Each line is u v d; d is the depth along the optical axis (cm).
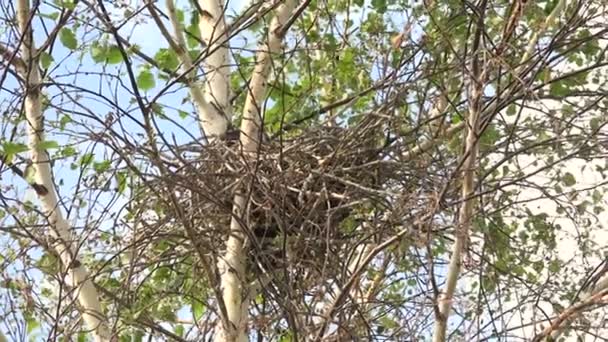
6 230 505
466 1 492
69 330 510
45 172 517
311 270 527
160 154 510
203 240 519
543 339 486
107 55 530
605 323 488
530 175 502
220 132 557
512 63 517
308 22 650
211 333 527
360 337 508
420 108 531
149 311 556
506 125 525
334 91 628
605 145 499
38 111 515
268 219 521
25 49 520
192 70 545
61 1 511
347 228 549
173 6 570
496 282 524
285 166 537
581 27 525
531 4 522
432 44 528
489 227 581
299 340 497
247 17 582
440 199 460
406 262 550
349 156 541
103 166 520
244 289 520
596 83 588
